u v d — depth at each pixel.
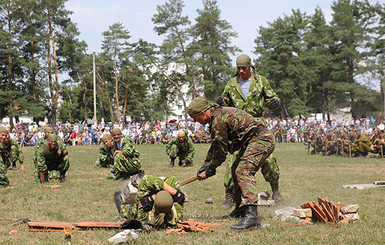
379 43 58.88
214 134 5.01
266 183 9.99
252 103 6.33
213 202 7.44
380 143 18.00
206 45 62.00
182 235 4.80
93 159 18.84
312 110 68.56
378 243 4.36
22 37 53.75
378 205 6.81
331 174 11.86
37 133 37.72
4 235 5.05
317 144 20.42
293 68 60.94
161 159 18.17
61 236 4.88
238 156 5.18
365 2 63.12
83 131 38.84
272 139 5.06
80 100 72.56
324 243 4.38
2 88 56.59
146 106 68.25
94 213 6.55
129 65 65.75
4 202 7.57
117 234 4.55
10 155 13.20
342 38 61.62
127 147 10.09
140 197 5.32
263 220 5.57
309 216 5.57
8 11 53.84
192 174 11.98
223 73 61.88
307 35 69.50
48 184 10.01
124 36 64.38
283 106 63.75
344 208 5.60
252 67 6.49
